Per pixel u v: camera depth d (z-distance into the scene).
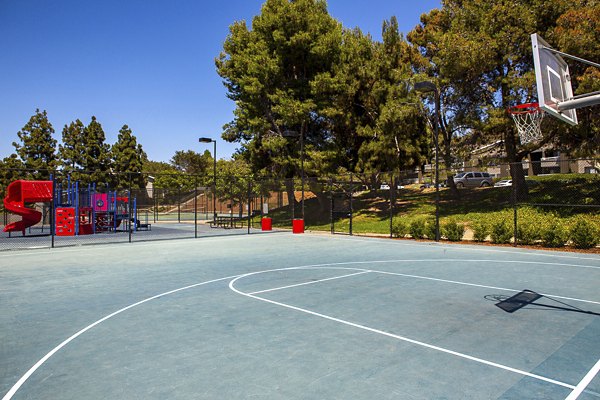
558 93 8.09
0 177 48.06
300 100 31.19
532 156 46.53
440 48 28.08
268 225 29.38
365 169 28.55
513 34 23.19
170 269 12.52
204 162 95.75
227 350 5.54
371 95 28.70
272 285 9.96
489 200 29.55
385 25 29.55
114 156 58.97
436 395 4.14
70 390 4.36
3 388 4.43
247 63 31.48
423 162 29.61
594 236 16.23
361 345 5.68
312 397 4.12
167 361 5.16
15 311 7.69
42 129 49.62
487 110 25.33
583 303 7.98
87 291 9.41
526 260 13.88
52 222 19.02
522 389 4.29
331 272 11.79
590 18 20.19
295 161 30.67
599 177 26.97
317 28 30.50
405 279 10.62
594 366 4.90
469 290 9.21
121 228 33.09
